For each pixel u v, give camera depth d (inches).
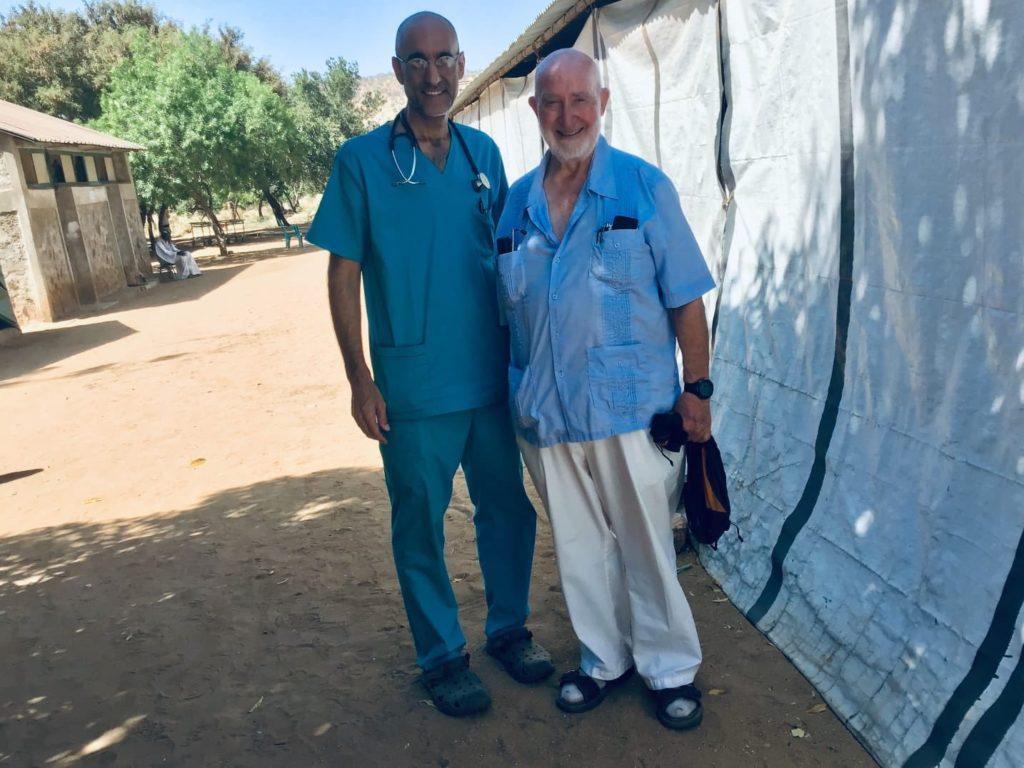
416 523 118.8
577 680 118.2
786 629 128.1
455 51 106.4
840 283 126.8
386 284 111.8
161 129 1083.9
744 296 158.1
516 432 113.6
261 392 347.9
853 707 110.2
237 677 135.1
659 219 100.0
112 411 346.6
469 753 112.0
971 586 99.7
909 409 112.6
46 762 119.0
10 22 1595.7
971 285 99.9
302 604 156.9
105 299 824.9
